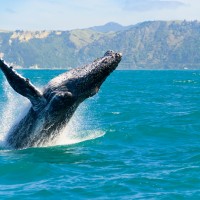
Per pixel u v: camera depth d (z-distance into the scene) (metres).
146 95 138.88
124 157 44.25
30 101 46.69
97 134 56.38
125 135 55.03
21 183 35.47
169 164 41.19
